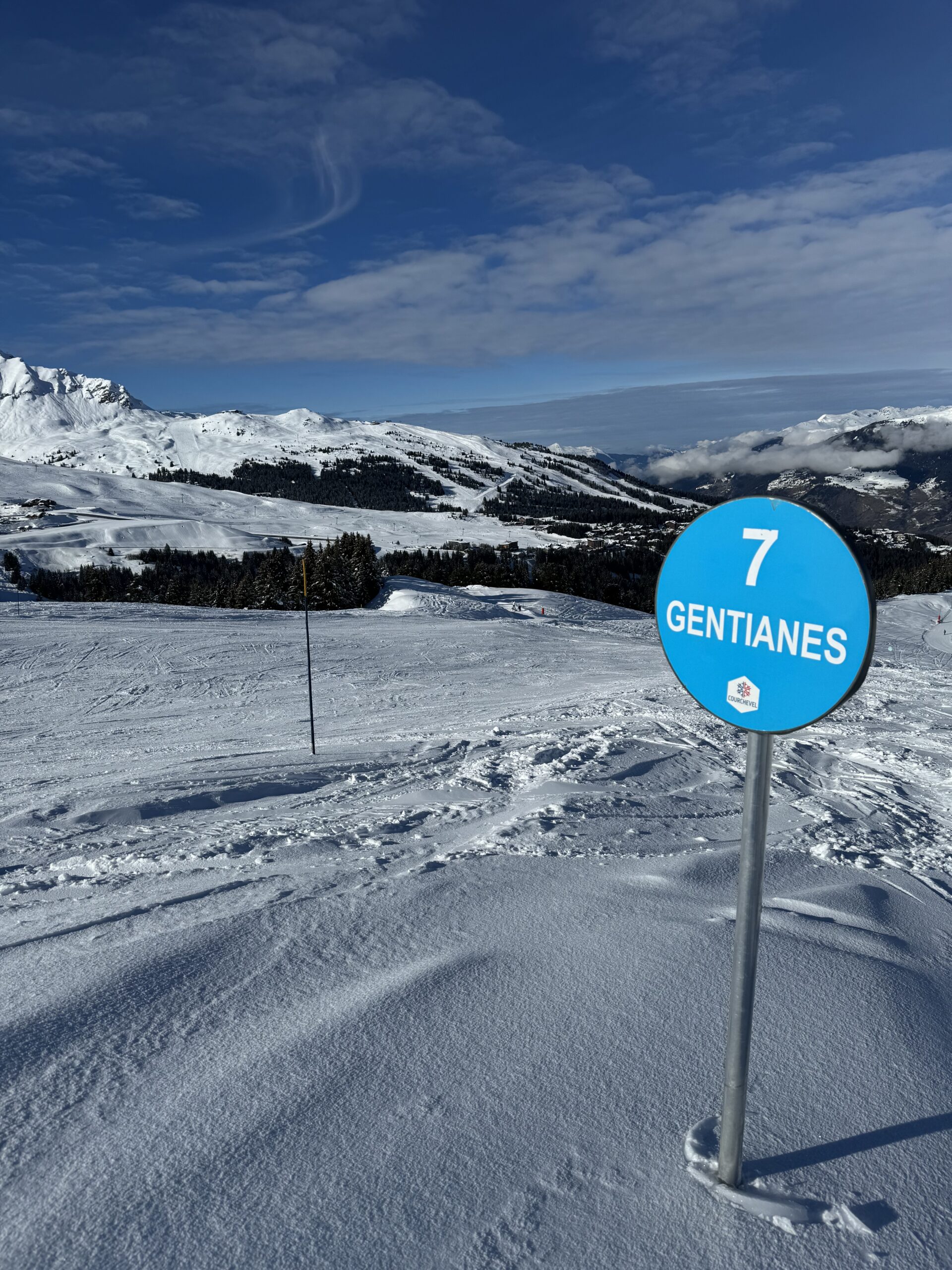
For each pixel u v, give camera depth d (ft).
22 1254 4.94
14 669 76.23
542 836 17.47
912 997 8.98
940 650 138.72
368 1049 7.30
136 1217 5.26
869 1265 5.10
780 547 4.99
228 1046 7.34
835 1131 6.43
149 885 14.23
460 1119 6.38
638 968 9.21
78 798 25.38
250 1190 5.54
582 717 45.24
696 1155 6.06
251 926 10.36
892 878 15.72
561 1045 7.50
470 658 91.35
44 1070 6.86
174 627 106.01
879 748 36.81
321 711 60.49
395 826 19.33
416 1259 5.02
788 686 5.00
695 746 32.96
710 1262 5.07
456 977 8.82
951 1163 6.12
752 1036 7.82
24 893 14.33
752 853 5.23
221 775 29.71
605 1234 5.27
